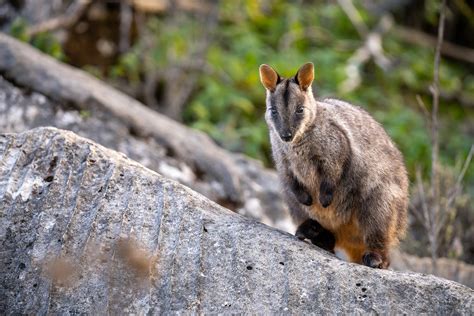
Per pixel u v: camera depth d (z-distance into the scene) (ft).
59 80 40.63
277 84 31.09
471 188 53.21
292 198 31.30
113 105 41.19
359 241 30.83
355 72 66.03
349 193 29.84
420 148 57.52
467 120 70.38
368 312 23.22
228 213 26.84
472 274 37.93
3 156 26.78
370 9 76.69
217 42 66.49
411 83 68.74
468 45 78.95
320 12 72.79
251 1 66.80
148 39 62.44
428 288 23.80
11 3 55.83
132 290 23.48
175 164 40.57
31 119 39.11
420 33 76.64
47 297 23.32
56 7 57.88
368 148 30.25
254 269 24.17
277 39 68.90
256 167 45.44
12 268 24.11
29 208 25.40
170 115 59.52
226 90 60.13
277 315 23.07
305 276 24.13
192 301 23.22
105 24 61.11
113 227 24.86
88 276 23.73
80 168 26.43
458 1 74.74
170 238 24.82
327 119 30.01
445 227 41.70
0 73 39.93
